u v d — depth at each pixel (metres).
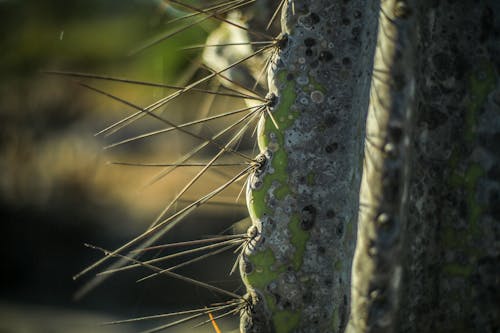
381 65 0.51
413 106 0.51
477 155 0.55
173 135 1.58
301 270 0.55
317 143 0.55
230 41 0.70
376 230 0.51
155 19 0.78
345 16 0.55
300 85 0.55
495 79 0.55
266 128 0.56
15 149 1.51
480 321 0.55
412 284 0.53
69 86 1.57
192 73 0.75
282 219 0.55
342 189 0.55
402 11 0.51
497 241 0.55
